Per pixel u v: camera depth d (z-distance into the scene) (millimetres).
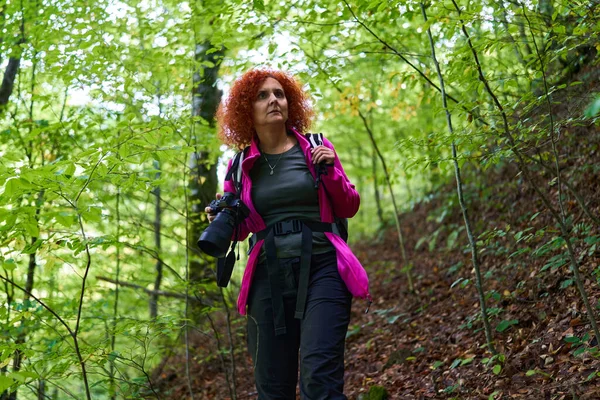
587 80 3898
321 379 1977
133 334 2877
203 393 4754
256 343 2283
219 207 2324
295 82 2609
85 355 2684
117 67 4055
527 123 3361
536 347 2990
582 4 2701
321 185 2260
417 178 10477
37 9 4465
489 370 2994
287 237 2230
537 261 4102
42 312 3684
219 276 2404
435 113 2852
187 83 4227
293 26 4254
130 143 2389
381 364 3984
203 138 4582
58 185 2266
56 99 4723
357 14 3676
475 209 6531
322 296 2123
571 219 4184
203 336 5762
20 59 4664
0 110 4605
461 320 4070
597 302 3053
